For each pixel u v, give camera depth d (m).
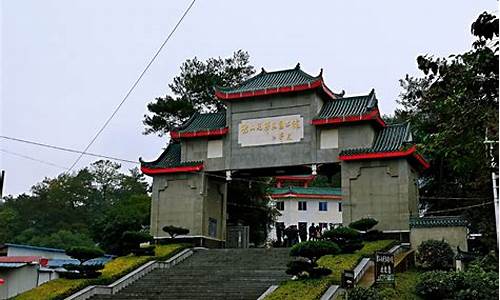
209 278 25.59
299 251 22.12
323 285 20.72
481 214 32.00
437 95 11.78
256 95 33.75
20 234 72.62
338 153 31.84
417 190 32.47
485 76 10.41
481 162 11.01
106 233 44.03
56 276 33.34
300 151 32.62
